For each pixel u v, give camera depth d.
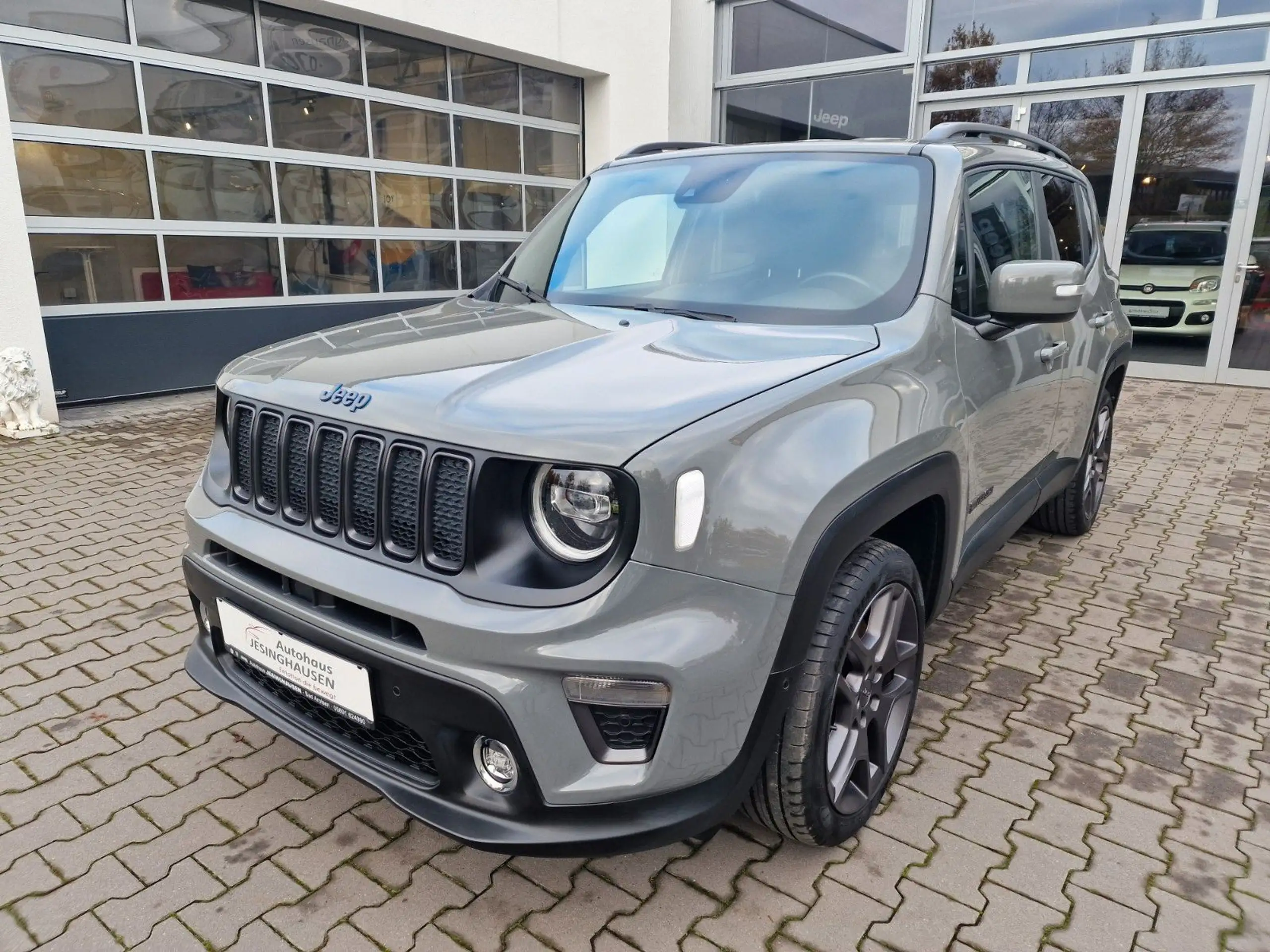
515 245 10.98
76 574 4.00
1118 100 9.03
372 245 9.42
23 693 2.97
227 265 8.27
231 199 8.20
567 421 1.71
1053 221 3.73
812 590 1.83
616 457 1.62
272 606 2.01
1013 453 3.06
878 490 2.01
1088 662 3.30
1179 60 8.63
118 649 3.29
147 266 7.73
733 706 1.74
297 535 2.04
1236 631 3.58
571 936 1.97
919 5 9.95
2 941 1.94
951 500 2.43
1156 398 8.55
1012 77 9.58
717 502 1.71
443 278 10.22
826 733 2.01
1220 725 2.87
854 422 1.98
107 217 7.43
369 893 2.10
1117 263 9.40
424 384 1.95
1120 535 4.74
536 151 10.97
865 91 10.63
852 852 2.25
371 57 9.05
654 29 11.54
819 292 2.55
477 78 10.09
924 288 2.48
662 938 1.97
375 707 1.84
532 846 1.70
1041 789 2.52
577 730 1.68
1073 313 2.53
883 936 1.97
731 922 2.02
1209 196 8.83
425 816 1.79
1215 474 5.99
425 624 1.71
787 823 2.06
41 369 6.79
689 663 1.66
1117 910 2.06
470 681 1.67
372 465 1.88
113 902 2.06
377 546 1.87
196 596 2.37
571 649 1.62
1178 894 2.11
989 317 2.74
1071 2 9.11
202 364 8.19
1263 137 8.42
